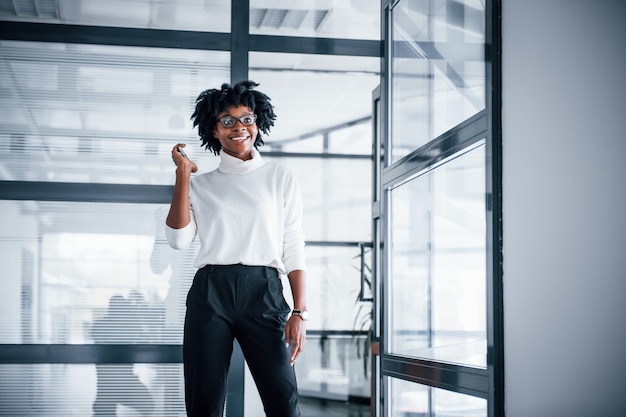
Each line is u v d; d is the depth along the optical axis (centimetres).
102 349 368
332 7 401
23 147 376
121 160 379
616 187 252
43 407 364
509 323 246
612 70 255
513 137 250
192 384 235
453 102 288
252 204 244
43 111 378
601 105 254
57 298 370
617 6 255
